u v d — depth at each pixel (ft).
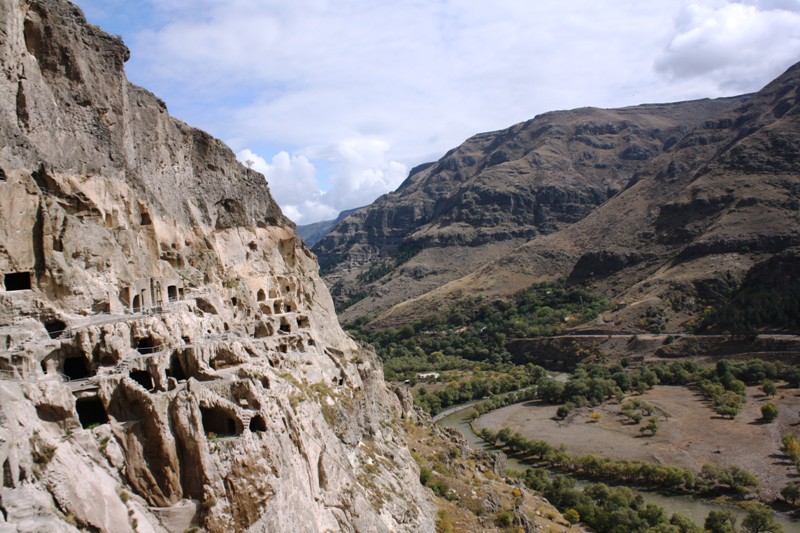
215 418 115.44
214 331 159.63
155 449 105.40
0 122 127.44
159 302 159.02
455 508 225.76
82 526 87.40
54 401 96.89
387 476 192.03
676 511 313.73
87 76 161.27
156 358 117.50
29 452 85.76
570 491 309.83
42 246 126.93
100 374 112.16
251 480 110.32
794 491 308.60
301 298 248.73
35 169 136.67
